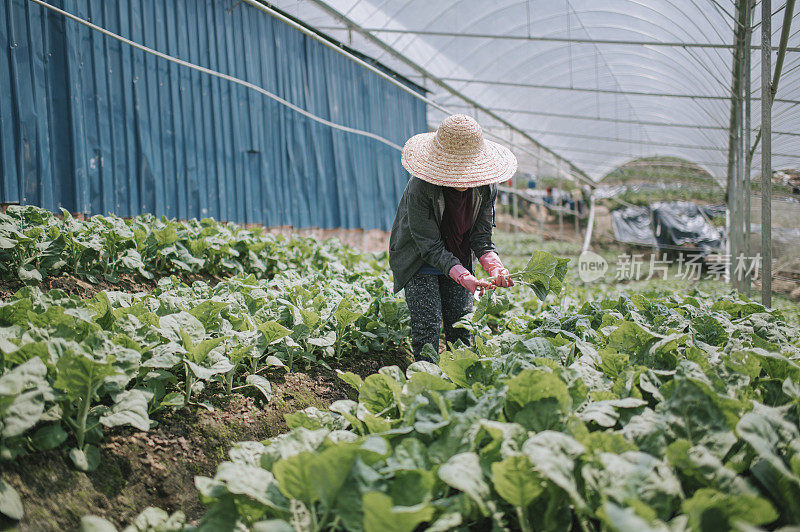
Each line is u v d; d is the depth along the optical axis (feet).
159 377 9.93
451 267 12.58
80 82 22.45
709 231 74.08
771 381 8.98
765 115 17.34
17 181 20.40
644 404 8.10
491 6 34.12
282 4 31.40
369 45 37.91
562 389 7.66
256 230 24.86
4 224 14.98
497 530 6.44
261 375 12.21
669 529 5.86
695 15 29.22
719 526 5.71
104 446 8.63
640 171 92.94
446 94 50.52
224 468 6.95
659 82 45.37
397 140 43.80
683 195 83.25
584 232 100.17
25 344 8.06
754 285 44.01
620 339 10.89
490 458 7.25
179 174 26.61
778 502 6.60
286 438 7.32
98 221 19.08
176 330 10.46
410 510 5.52
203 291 14.75
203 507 8.70
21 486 7.27
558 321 13.23
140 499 8.32
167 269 19.80
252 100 30.58
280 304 14.38
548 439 6.55
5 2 20.11
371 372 14.35
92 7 22.93
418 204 12.87
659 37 34.58
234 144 29.48
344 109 37.73
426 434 7.97
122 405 8.70
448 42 38.99
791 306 35.09
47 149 21.33
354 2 31.78
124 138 24.27
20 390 7.12
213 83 28.32
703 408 7.54
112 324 10.21
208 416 10.25
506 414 8.06
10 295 14.58
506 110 51.01
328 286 17.37
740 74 32.65
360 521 6.28
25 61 20.68
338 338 14.26
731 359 9.50
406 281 13.73
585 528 6.32
